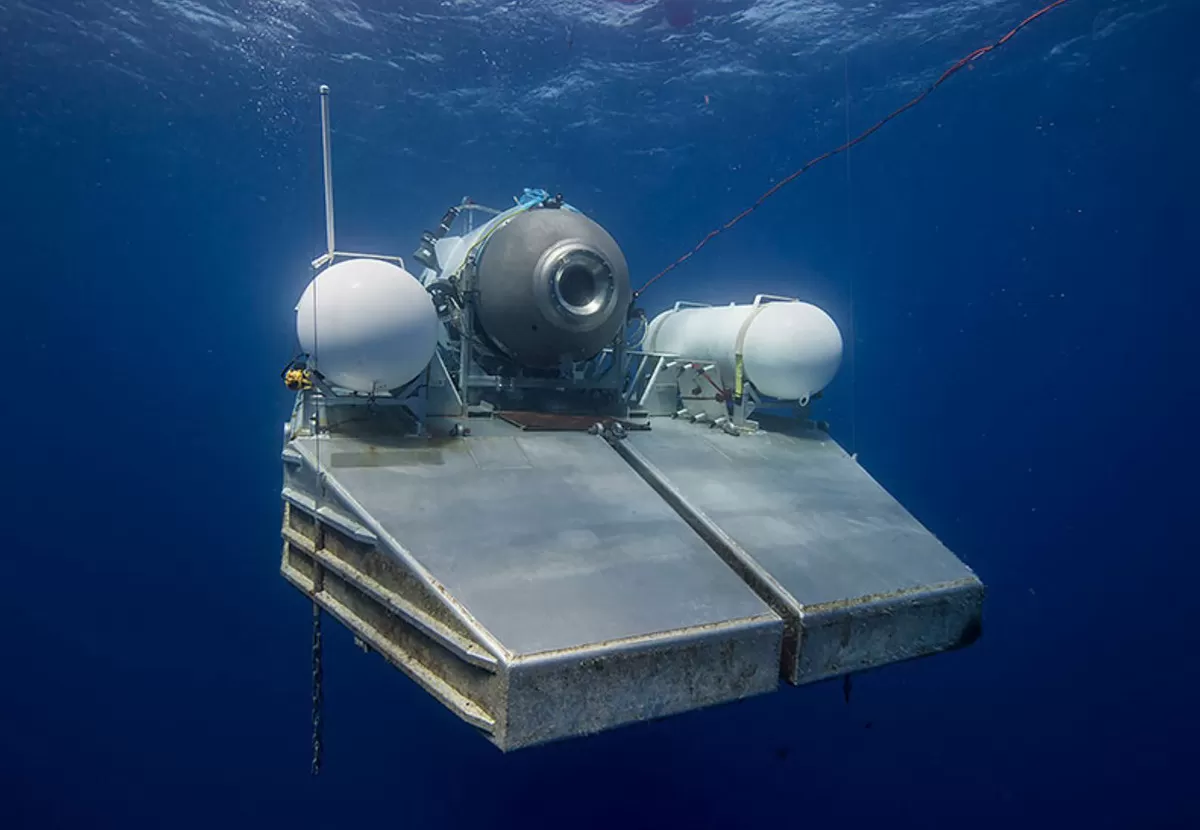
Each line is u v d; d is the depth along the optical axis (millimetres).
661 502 3898
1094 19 11891
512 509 3496
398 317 3945
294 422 4531
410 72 14508
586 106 16234
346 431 4207
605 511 3652
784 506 4176
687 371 5793
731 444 5078
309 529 4000
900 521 4305
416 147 18422
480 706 2482
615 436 4684
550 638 2523
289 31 13188
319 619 3967
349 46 13633
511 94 15664
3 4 12508
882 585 3510
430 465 3838
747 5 12484
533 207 5262
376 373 4016
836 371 5449
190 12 12773
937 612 3615
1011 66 13539
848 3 12242
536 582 2889
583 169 20141
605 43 13594
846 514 4258
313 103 15820
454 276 5125
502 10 12852
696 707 2789
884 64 14211
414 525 3191
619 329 5199
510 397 5043
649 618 2781
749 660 2924
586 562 3121
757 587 3402
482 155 18922
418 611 2861
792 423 5734
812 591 3312
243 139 17703
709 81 15148
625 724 2605
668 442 4902
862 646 3375
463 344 4809
